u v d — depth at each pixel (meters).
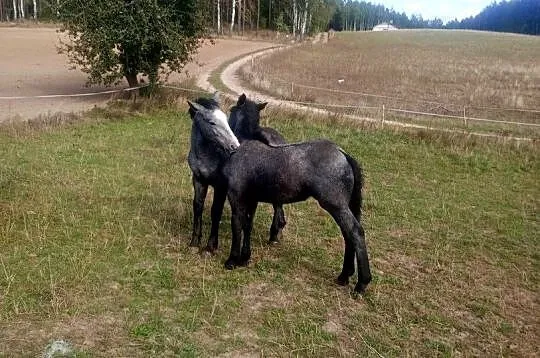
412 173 13.31
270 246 8.23
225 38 64.88
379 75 35.09
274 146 6.75
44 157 12.40
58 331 5.46
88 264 6.95
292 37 72.56
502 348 5.75
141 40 20.02
